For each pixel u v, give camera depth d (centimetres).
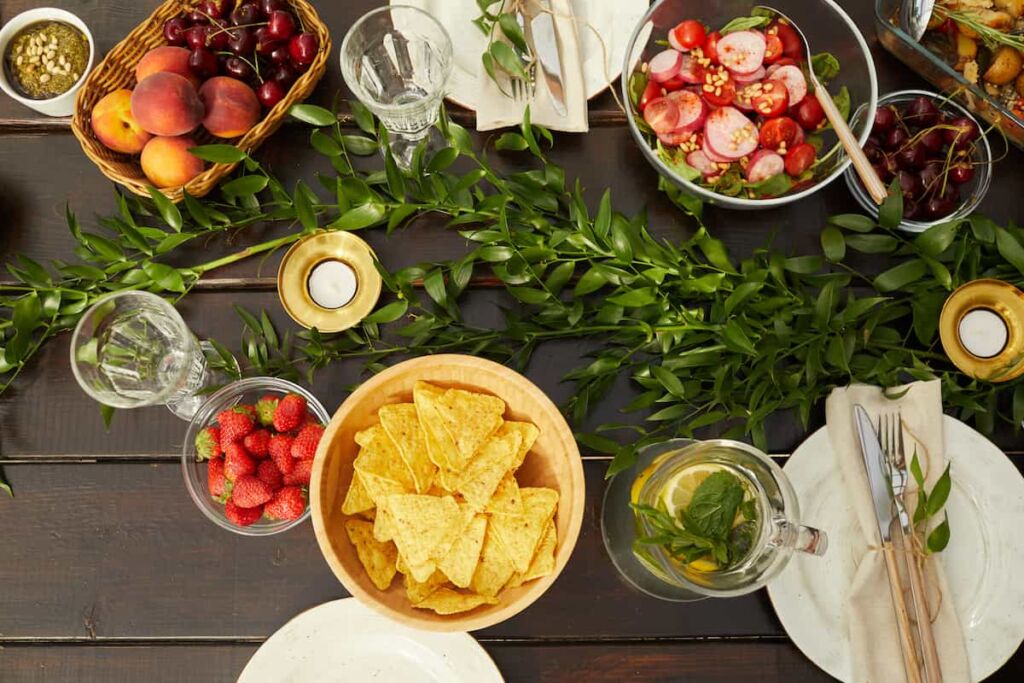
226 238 109
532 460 98
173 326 102
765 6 103
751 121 104
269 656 99
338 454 91
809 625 99
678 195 105
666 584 101
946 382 103
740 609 104
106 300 97
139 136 102
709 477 89
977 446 102
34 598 104
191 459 105
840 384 105
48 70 108
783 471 97
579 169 111
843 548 101
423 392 91
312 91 111
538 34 106
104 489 106
